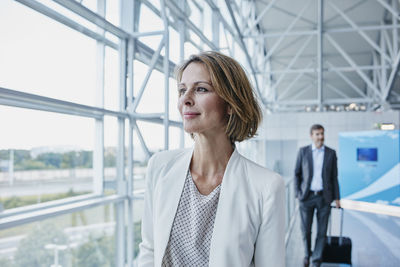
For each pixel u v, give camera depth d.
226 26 8.19
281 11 10.95
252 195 0.90
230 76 0.89
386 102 10.48
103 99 4.15
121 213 4.49
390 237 4.89
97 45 4.01
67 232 3.65
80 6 3.23
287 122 10.35
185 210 0.93
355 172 6.93
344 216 6.37
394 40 9.48
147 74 4.46
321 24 10.06
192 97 0.90
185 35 5.77
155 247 0.94
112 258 4.40
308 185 3.86
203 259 0.88
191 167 0.98
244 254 0.87
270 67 14.54
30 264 3.20
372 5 10.53
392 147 6.43
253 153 10.59
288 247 4.49
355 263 3.81
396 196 6.34
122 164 4.54
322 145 3.91
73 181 3.73
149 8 4.69
